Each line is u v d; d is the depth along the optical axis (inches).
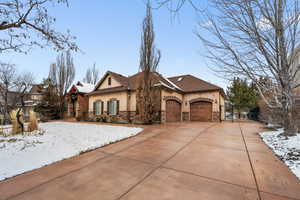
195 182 136.0
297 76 292.4
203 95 670.5
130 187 130.3
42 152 220.7
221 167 166.2
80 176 152.3
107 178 146.9
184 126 474.3
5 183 140.3
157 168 166.9
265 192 119.4
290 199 110.5
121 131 382.3
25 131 370.3
